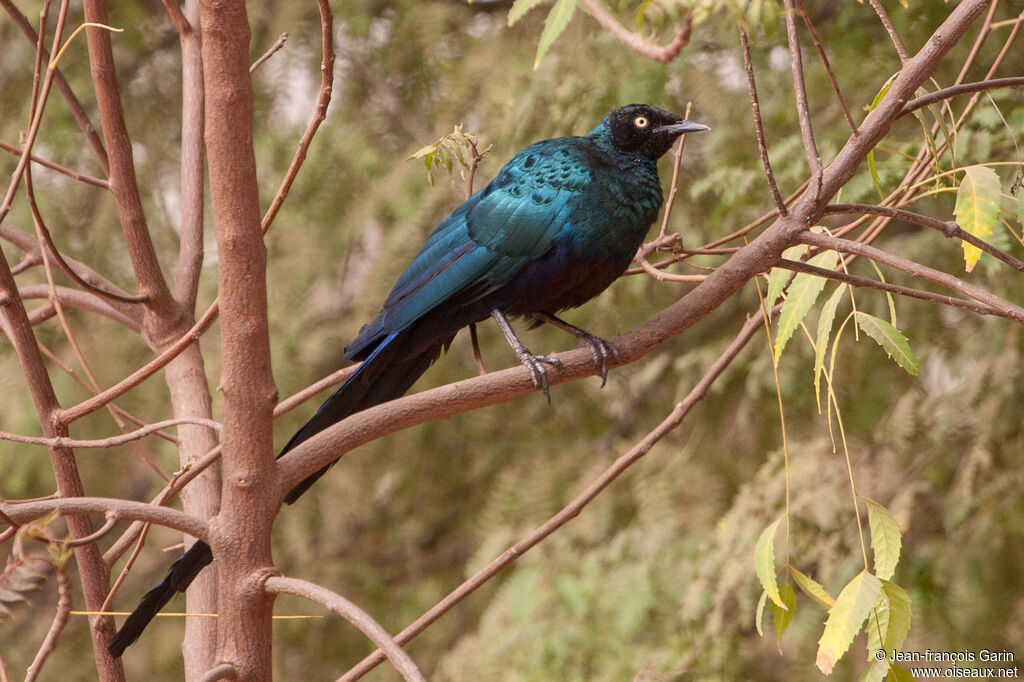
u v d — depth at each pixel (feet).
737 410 41.63
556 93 37.01
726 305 44.09
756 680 34.63
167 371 23.65
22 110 43.57
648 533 38.81
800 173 33.76
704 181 34.35
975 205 17.65
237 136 15.46
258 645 16.21
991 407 35.70
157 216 43.70
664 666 33.71
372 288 40.81
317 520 48.29
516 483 44.34
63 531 34.86
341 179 44.32
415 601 48.16
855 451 37.70
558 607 38.06
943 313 38.06
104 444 18.20
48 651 14.69
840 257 19.53
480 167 38.32
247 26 15.29
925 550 36.88
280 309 43.14
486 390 17.87
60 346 43.52
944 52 18.15
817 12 40.42
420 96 45.34
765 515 34.86
